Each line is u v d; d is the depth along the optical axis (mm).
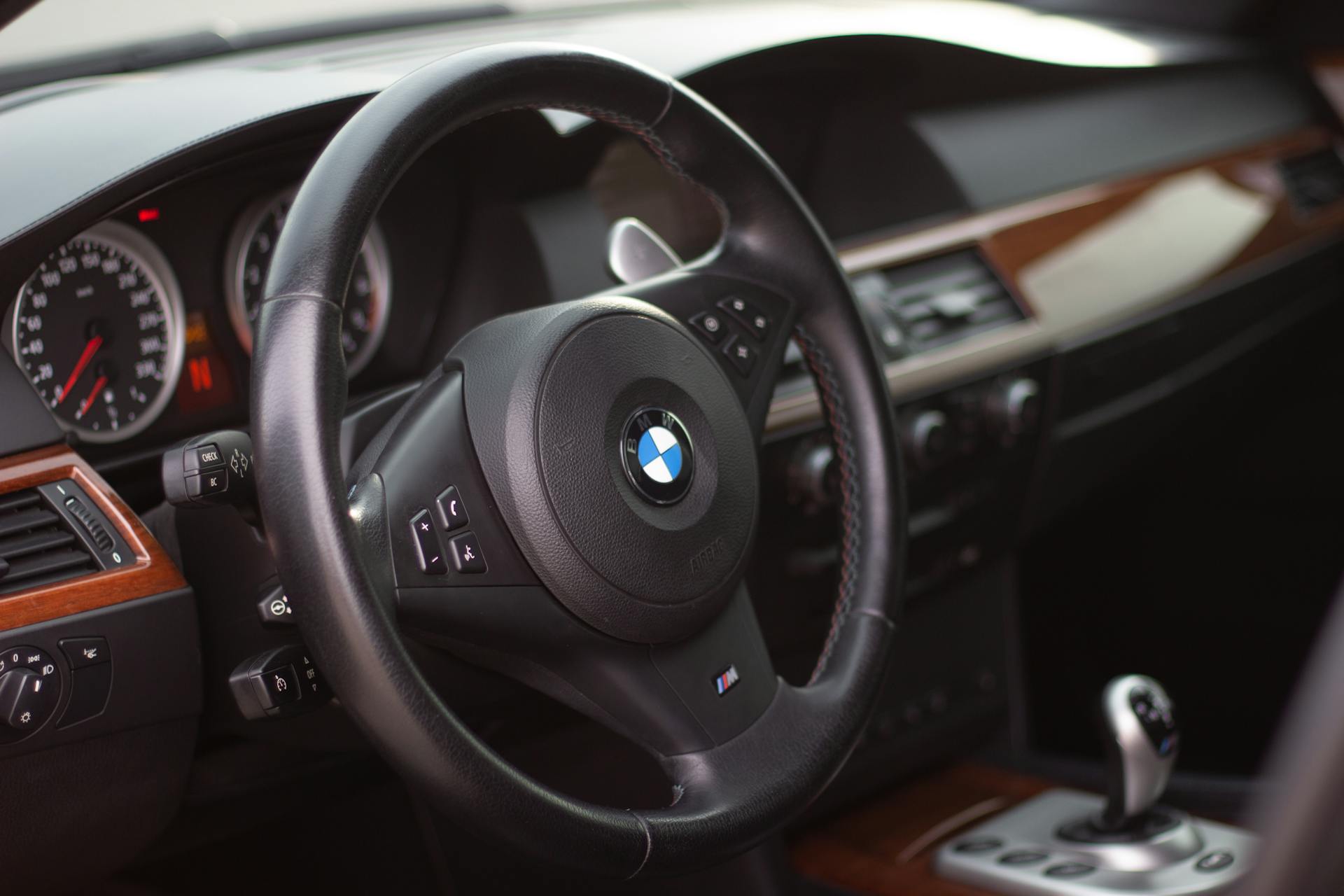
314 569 672
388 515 750
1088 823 1283
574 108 838
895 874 1343
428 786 694
